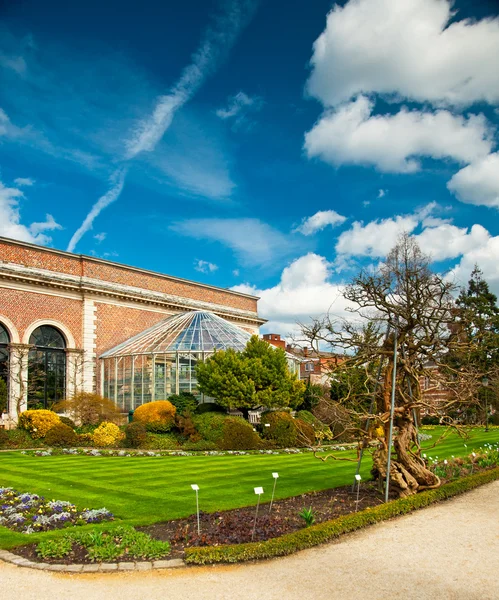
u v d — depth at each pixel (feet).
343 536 32.01
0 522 35.04
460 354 48.62
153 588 23.98
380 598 22.80
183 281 143.84
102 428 84.48
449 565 26.84
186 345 109.40
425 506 40.14
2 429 84.28
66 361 110.11
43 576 25.53
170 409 90.07
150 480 50.57
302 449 79.87
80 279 113.39
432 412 49.11
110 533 31.45
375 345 45.01
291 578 25.05
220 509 38.52
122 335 122.83
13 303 100.89
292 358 119.75
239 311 161.79
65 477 52.47
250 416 93.81
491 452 64.69
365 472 55.26
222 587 24.00
